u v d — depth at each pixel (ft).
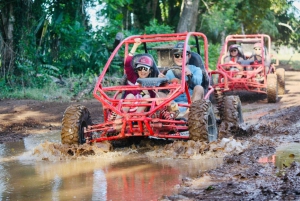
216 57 68.90
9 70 52.06
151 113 21.06
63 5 56.70
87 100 45.29
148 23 75.97
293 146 22.43
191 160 20.38
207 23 81.15
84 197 15.29
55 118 34.86
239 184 15.78
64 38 55.57
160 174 18.06
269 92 43.01
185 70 23.61
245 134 25.40
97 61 55.77
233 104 25.98
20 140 26.86
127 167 19.38
